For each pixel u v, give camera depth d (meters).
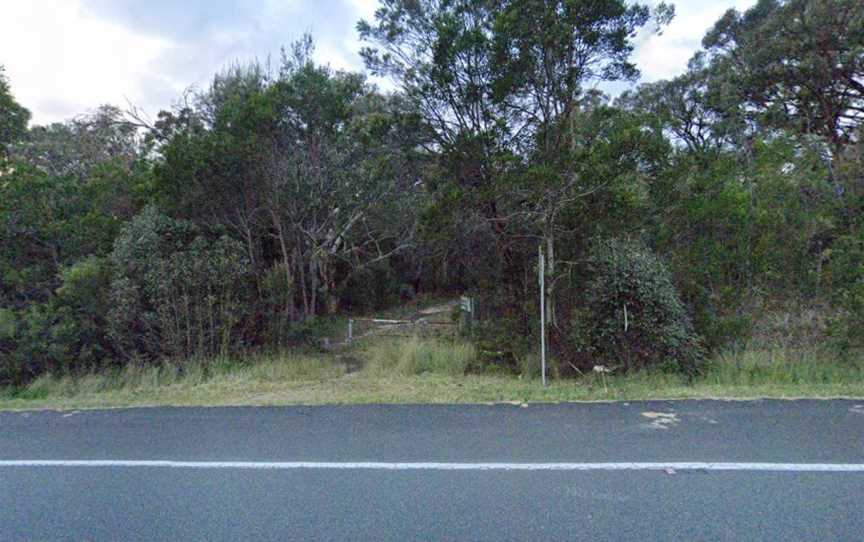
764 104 25.78
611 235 9.90
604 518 3.89
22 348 11.02
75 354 11.41
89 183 14.12
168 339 11.18
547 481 4.56
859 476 4.50
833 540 3.52
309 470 4.98
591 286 9.64
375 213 19.70
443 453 5.32
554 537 3.64
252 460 5.29
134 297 11.19
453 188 10.26
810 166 11.62
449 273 18.11
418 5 11.10
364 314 26.12
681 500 4.14
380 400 7.57
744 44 26.61
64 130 19.36
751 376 8.57
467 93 10.59
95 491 4.65
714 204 10.22
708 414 6.38
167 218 12.70
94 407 7.89
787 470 4.64
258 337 12.84
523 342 10.36
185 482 4.79
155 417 7.14
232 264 11.94
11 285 12.21
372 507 4.17
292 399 7.88
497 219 10.38
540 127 10.72
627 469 4.77
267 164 14.14
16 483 4.88
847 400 6.81
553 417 6.46
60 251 12.83
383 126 11.65
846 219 11.12
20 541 3.81
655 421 6.16
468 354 10.98
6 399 9.48
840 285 9.97
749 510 3.95
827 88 23.55
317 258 19.61
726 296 10.18
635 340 9.23
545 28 9.80
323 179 15.92
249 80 15.59
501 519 3.92
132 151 20.23
